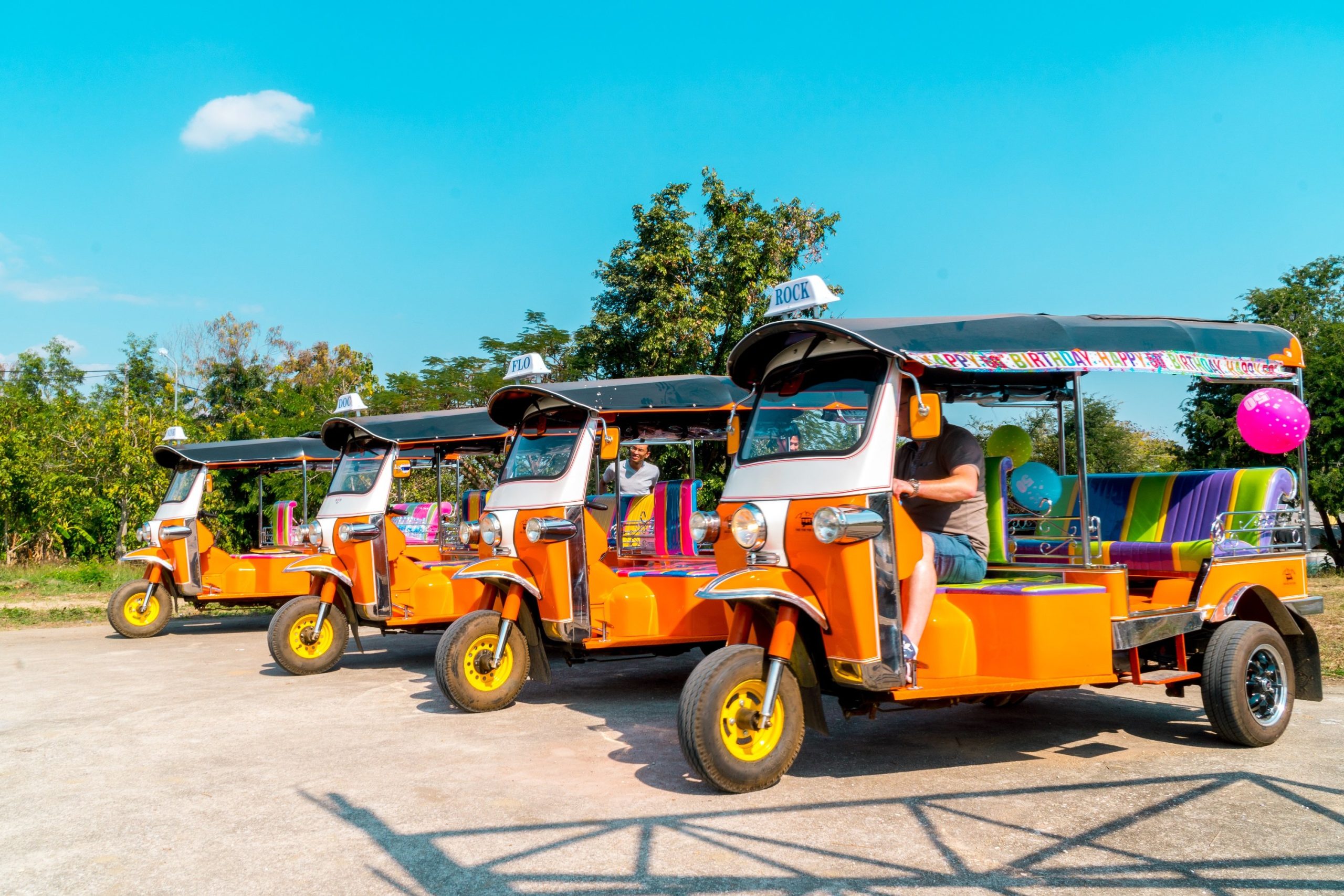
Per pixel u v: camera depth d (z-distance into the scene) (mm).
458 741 5957
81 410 21094
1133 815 4324
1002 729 6102
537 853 3963
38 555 20969
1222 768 5094
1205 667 5582
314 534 8992
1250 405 6172
